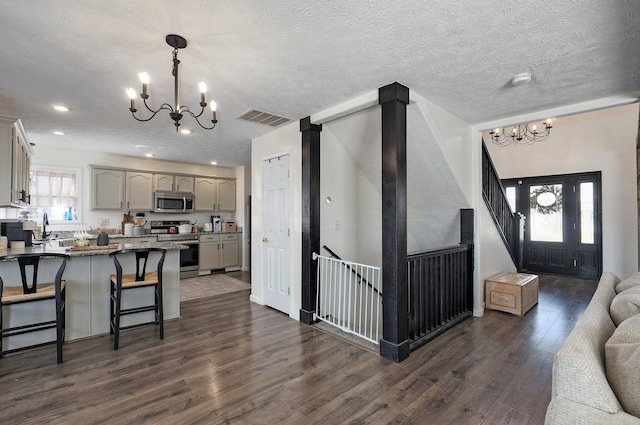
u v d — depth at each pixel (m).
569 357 1.05
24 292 2.54
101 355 2.73
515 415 1.93
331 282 3.72
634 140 5.31
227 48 2.07
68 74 2.44
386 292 2.68
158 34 1.90
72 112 3.33
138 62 2.25
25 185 3.92
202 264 6.33
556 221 6.10
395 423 1.86
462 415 1.94
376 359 2.67
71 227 5.24
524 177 6.47
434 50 2.09
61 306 2.69
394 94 2.61
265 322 3.59
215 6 1.64
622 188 5.39
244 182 6.93
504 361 2.63
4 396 2.10
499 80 2.56
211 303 4.36
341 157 3.93
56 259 3.03
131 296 3.41
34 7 1.64
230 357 2.70
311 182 3.52
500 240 4.66
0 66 2.31
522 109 3.27
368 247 4.25
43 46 2.03
